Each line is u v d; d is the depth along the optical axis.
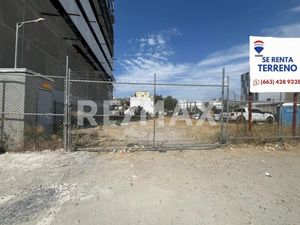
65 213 5.32
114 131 19.30
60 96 20.83
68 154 9.95
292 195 6.45
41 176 7.49
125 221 5.06
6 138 10.75
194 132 18.39
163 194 6.36
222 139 12.16
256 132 13.38
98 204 5.77
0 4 15.59
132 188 6.73
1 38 15.75
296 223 5.07
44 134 11.95
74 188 6.66
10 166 8.33
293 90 13.26
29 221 4.96
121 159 9.67
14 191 6.37
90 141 12.78
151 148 11.34
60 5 27.06
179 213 5.41
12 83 11.42
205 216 5.30
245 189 6.79
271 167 8.99
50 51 25.08
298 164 9.52
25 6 19.44
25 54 19.41
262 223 5.05
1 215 5.13
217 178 7.61
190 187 6.85
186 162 9.34
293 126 13.55
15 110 11.37
